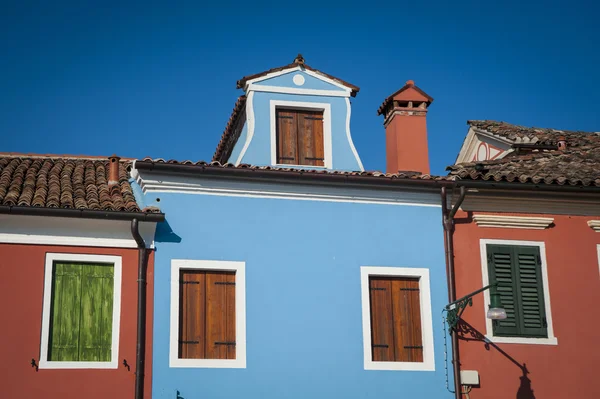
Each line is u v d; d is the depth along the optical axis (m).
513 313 16.06
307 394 14.92
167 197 15.31
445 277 16.03
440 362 15.56
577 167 17.48
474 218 16.39
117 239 14.80
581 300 16.39
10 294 14.22
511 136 20.02
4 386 13.85
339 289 15.55
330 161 17.72
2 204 14.22
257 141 17.53
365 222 15.98
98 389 14.12
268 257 15.41
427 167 18.56
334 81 18.22
